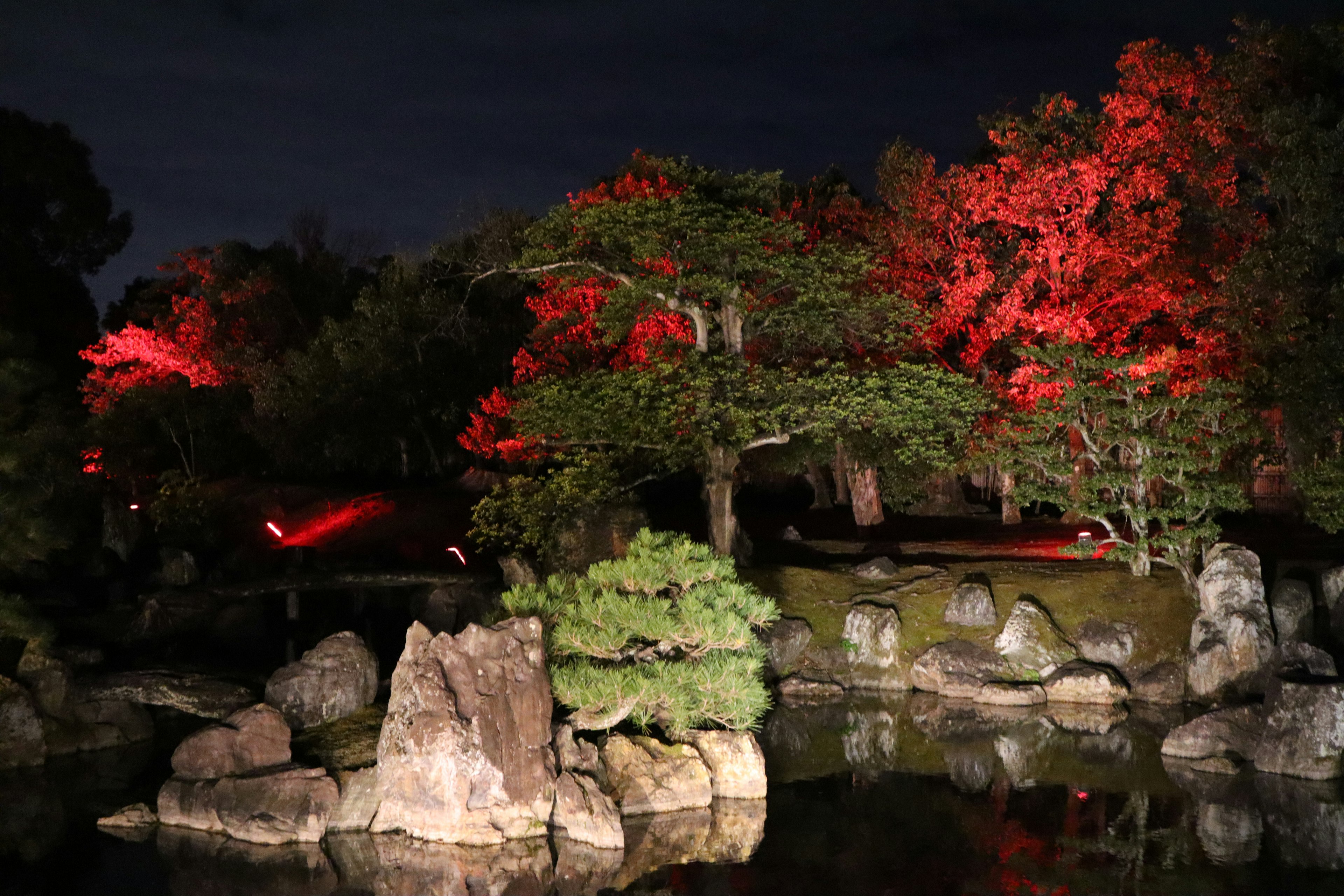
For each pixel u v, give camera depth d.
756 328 25.66
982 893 11.38
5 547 17.94
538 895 11.40
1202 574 20.94
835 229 33.91
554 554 24.38
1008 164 29.81
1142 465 22.42
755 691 15.14
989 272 29.77
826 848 12.85
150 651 22.58
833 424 23.23
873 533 34.03
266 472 45.44
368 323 39.09
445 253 37.91
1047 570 24.56
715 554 24.95
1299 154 21.78
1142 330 30.84
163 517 36.09
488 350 39.19
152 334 43.91
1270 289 22.30
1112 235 28.58
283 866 12.30
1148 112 28.42
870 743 18.08
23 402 36.19
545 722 13.58
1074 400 22.84
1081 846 12.84
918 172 30.72
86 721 17.95
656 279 22.94
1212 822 13.73
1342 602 19.86
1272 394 22.61
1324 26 23.50
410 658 13.70
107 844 13.09
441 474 42.22
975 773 16.14
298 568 28.44
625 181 26.80
